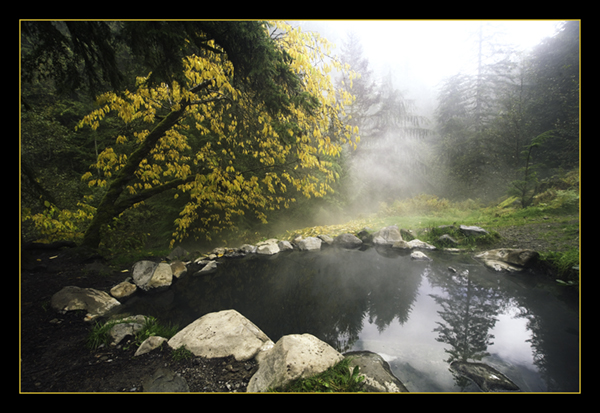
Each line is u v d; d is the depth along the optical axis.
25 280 4.06
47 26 3.18
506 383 2.01
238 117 7.14
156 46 3.51
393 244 7.40
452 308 3.63
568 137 12.47
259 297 4.24
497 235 6.58
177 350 2.46
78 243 5.96
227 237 9.05
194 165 8.08
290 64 4.65
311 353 2.15
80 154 11.07
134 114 5.54
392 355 2.49
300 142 5.08
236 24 3.58
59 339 2.75
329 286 4.71
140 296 4.29
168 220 8.57
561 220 7.01
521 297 3.91
